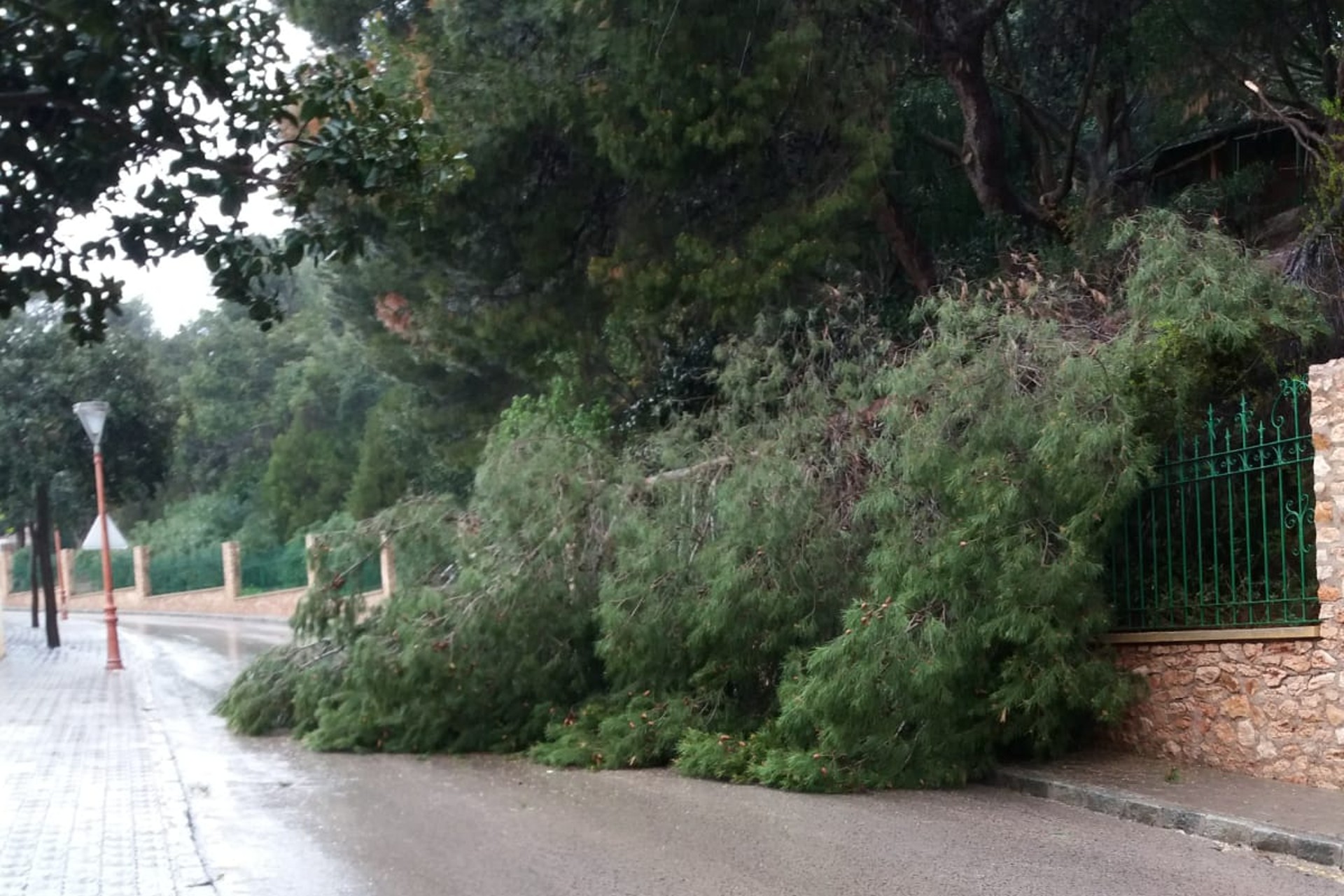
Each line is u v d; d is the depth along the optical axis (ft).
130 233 19.94
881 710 30.22
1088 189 54.75
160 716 49.01
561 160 49.26
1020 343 33.04
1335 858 23.04
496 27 48.57
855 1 46.75
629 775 34.73
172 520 170.19
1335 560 27.30
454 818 29.25
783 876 22.98
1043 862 23.70
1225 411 31.78
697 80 44.91
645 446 41.81
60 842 26.27
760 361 39.86
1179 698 31.01
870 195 46.06
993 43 55.93
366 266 62.90
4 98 18.39
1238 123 54.44
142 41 18.71
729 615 33.71
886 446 33.24
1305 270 38.52
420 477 115.14
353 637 41.70
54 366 87.51
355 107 23.32
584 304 51.44
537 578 38.22
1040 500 30.53
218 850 26.30
